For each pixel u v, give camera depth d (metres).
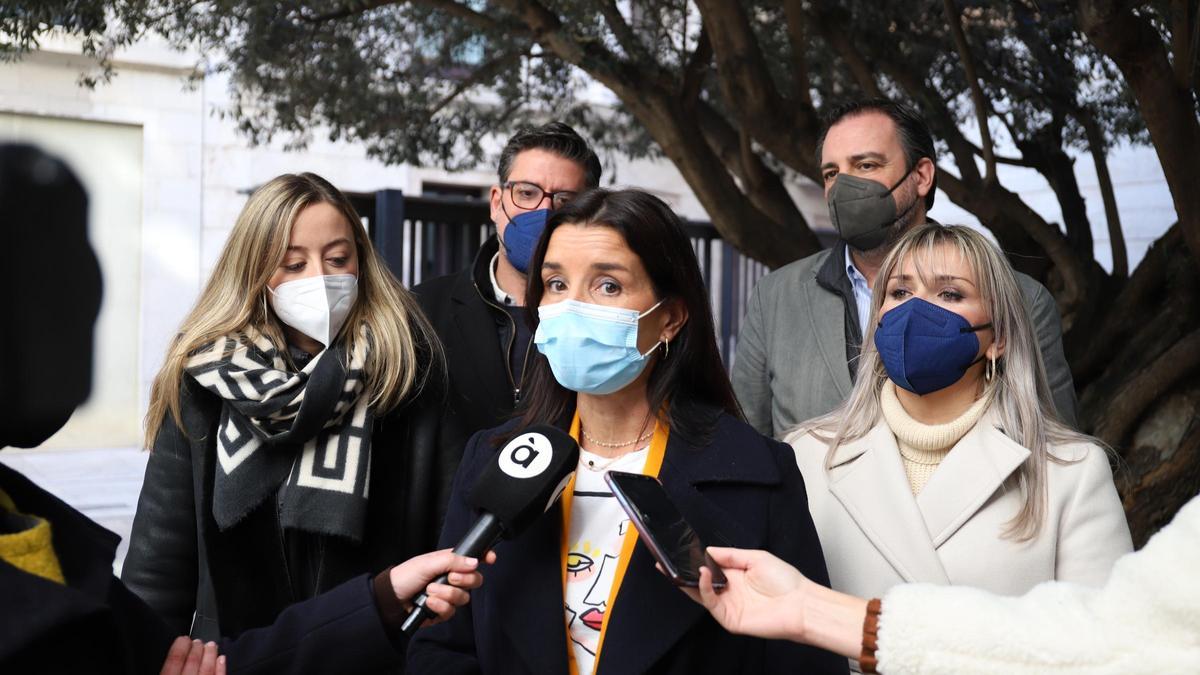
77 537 1.25
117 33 7.44
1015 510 2.22
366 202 6.38
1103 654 1.38
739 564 1.65
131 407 9.34
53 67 9.45
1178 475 4.59
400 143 7.55
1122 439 4.75
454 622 1.99
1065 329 5.58
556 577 1.86
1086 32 3.82
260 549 2.33
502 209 3.19
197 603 2.38
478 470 2.01
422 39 7.96
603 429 2.01
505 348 3.11
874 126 2.95
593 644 1.84
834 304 3.00
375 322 2.44
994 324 2.28
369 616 1.70
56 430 1.08
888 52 5.94
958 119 7.68
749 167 6.37
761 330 3.15
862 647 1.53
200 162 10.32
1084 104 6.52
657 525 1.61
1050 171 6.45
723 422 2.01
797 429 2.54
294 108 7.21
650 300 1.92
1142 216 10.84
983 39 6.37
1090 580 2.12
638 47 5.90
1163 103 3.98
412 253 6.50
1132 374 4.92
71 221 1.04
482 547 1.74
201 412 2.38
